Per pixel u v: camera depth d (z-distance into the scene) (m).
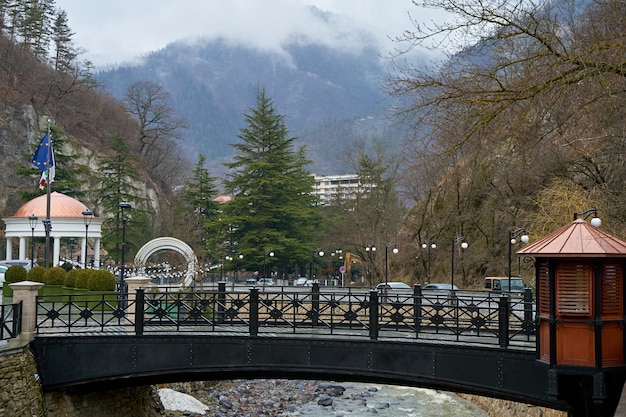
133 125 110.50
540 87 15.74
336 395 31.50
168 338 17.62
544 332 12.75
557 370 12.20
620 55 16.34
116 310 18.86
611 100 16.19
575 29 19.89
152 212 75.75
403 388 33.12
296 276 73.31
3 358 16.06
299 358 17.16
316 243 71.00
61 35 107.75
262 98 72.81
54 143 71.38
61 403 18.00
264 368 17.28
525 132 17.55
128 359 17.64
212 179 81.06
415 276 52.19
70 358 17.70
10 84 86.69
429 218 52.50
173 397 26.53
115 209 70.38
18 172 67.69
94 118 103.19
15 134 82.56
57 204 53.22
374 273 58.16
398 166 60.94
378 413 27.95
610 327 12.27
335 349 16.97
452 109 16.53
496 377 15.41
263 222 66.88
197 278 40.38
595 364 12.00
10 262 46.69
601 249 11.89
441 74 16.84
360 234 60.28
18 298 17.58
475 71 16.61
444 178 49.56
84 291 27.59
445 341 16.45
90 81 104.31
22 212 52.97
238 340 17.47
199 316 19.36
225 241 69.44
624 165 25.56
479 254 46.97
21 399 16.23
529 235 27.78
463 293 36.12
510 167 40.69
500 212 45.69
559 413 20.47
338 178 131.00
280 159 69.69
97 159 92.62
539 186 37.53
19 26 104.06
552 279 12.37
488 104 16.19
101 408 19.47
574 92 17.31
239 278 70.44
